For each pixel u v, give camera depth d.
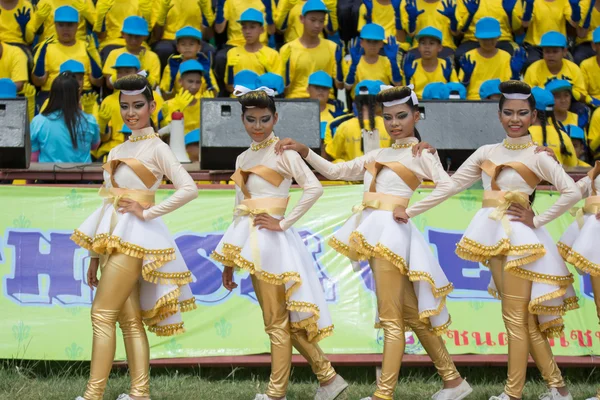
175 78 13.55
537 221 7.97
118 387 8.52
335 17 15.03
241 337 9.37
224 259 8.04
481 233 8.07
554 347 9.55
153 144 7.94
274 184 7.94
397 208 7.89
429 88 12.77
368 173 8.13
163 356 9.20
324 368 8.12
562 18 15.12
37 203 9.70
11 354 9.09
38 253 9.52
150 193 7.91
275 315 7.89
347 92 14.07
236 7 14.73
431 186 10.09
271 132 8.12
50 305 9.35
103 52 14.09
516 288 8.02
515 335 8.04
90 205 9.77
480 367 9.78
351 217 8.14
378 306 7.96
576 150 13.05
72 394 8.23
